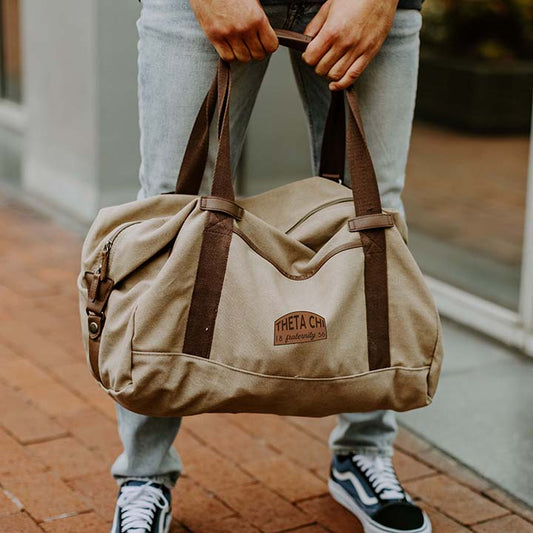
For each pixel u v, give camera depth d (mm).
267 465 2701
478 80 5242
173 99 2029
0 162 6434
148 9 2039
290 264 1953
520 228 4855
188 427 2922
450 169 5289
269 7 2004
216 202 1880
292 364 1864
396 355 1952
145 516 2201
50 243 4770
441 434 2900
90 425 2939
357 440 2393
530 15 5312
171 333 1856
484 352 3539
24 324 3752
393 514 2311
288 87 5020
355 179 1945
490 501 2547
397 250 1954
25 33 5645
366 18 1919
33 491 2539
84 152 5137
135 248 1900
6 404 3070
